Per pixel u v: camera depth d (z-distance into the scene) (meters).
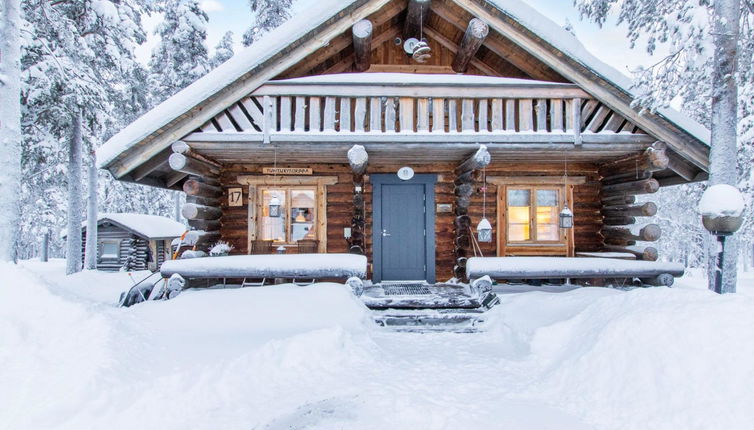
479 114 8.31
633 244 10.16
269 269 7.93
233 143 8.13
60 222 26.53
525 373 5.01
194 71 18.69
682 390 3.56
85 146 16.81
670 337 3.98
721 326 3.83
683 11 7.94
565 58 8.16
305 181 10.41
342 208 10.47
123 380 3.93
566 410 4.00
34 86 12.74
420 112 8.23
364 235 10.09
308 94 8.10
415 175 10.45
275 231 10.48
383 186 10.48
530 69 9.15
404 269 10.39
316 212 10.45
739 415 3.20
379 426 3.68
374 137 8.05
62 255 39.22
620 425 3.59
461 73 9.84
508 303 7.54
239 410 3.90
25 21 12.13
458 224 10.01
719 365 3.56
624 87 8.09
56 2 13.74
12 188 8.23
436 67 9.95
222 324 6.11
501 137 8.18
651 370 3.86
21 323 4.19
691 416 3.36
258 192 10.45
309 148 8.30
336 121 9.48
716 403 3.35
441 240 10.48
